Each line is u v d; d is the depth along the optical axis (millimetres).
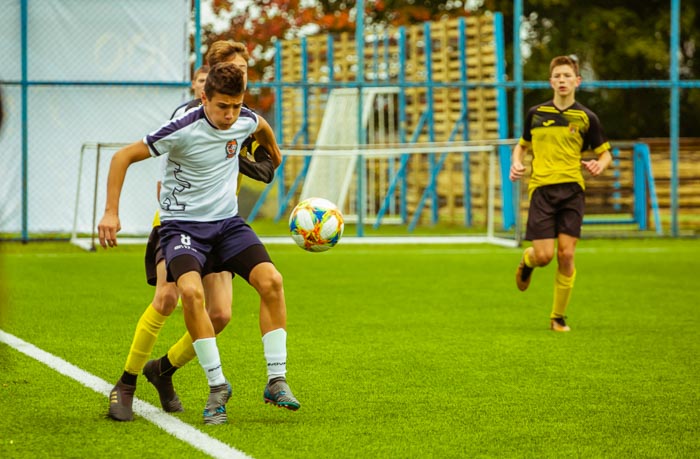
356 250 23859
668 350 11414
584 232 27266
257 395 9031
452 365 10477
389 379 9758
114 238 7840
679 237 26500
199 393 9062
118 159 7832
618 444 7492
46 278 17531
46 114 23516
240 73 7820
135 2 23734
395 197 37094
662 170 31234
